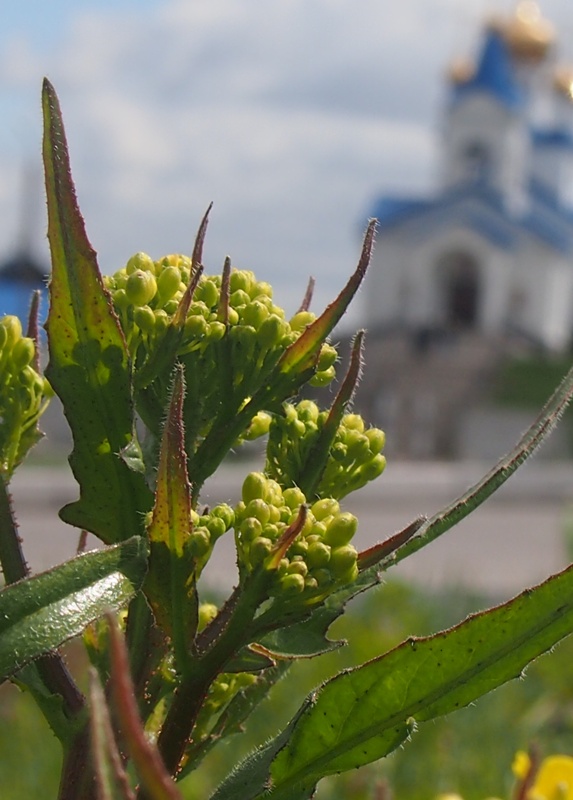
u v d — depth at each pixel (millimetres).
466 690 244
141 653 252
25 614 225
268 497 245
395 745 245
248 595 238
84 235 242
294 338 258
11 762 770
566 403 257
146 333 252
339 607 247
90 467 247
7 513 253
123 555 233
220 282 268
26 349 261
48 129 240
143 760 197
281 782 246
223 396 255
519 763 322
